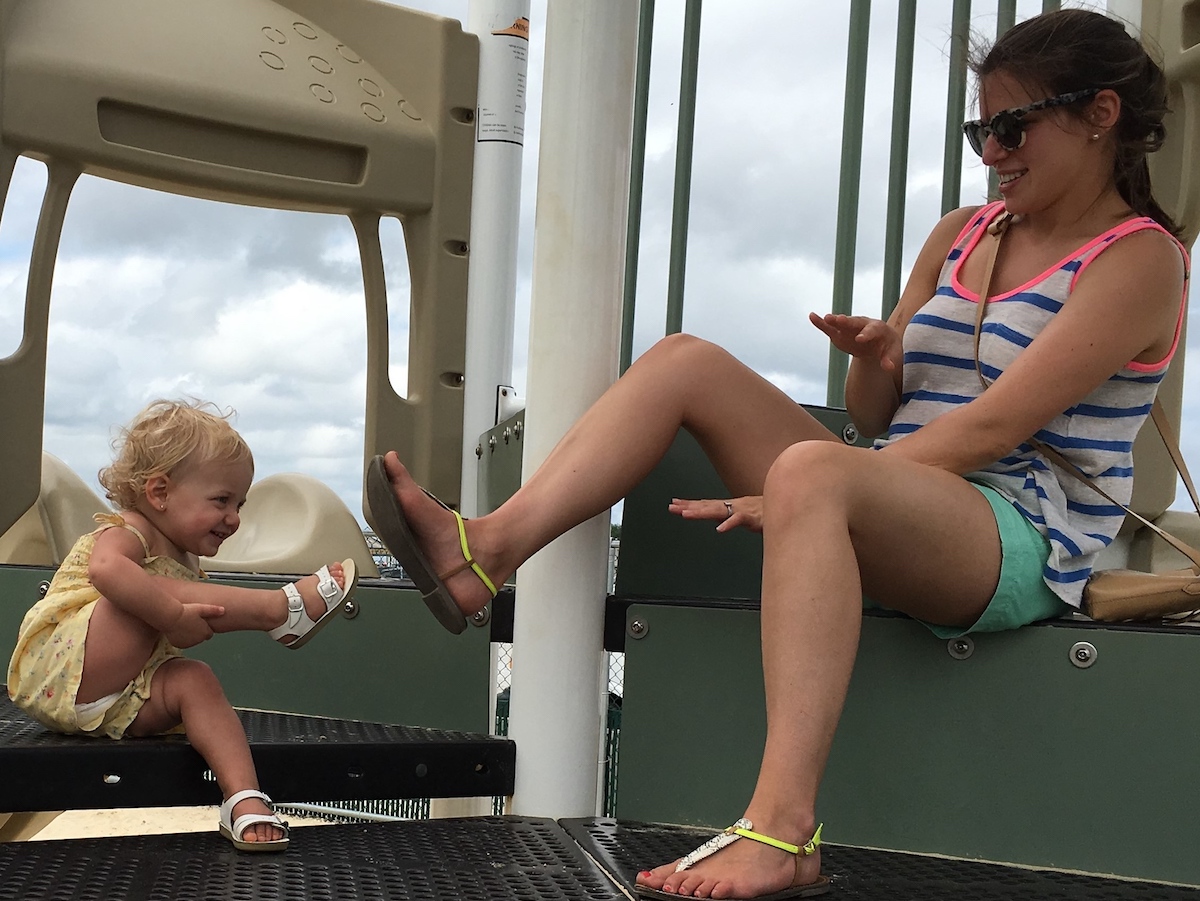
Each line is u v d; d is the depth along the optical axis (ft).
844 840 5.59
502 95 11.55
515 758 6.25
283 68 10.82
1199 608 5.31
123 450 5.76
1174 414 8.82
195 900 4.25
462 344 11.57
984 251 6.09
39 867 4.60
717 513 5.09
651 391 5.67
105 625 5.49
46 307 9.48
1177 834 5.09
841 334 6.00
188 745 5.53
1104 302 5.29
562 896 4.53
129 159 9.87
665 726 5.95
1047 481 5.49
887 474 4.90
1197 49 8.35
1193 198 8.56
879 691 5.58
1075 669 5.30
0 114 9.25
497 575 5.43
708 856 4.48
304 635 5.74
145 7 10.32
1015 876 5.10
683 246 11.73
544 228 6.43
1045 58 5.43
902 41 10.68
